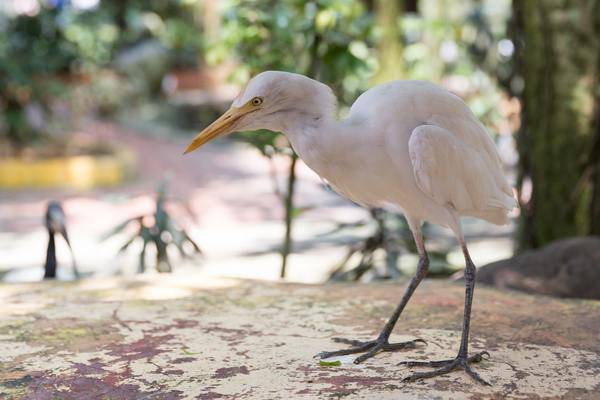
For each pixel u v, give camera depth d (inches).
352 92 289.1
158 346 143.4
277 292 181.5
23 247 405.7
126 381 127.0
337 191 137.0
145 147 765.9
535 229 232.2
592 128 222.8
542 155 228.4
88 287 188.4
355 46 268.1
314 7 237.9
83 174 593.6
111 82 817.5
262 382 125.1
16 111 610.2
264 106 126.0
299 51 253.6
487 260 356.2
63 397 121.4
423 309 164.4
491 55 466.6
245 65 263.7
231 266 357.1
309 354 137.9
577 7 220.4
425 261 139.3
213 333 150.5
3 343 145.6
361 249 256.7
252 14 257.8
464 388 121.5
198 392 121.9
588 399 117.8
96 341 146.6
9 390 124.2
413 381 124.1
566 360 133.6
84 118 787.4
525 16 228.4
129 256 379.6
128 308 168.2
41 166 588.4
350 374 128.0
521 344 141.8
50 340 147.3
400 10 431.2
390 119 126.0
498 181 137.3
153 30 952.9
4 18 737.0
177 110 888.3
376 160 127.0
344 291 181.5
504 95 383.2
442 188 127.6
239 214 497.4
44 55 634.2
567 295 181.6
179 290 184.2
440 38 450.0
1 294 182.2
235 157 740.0
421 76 433.1
